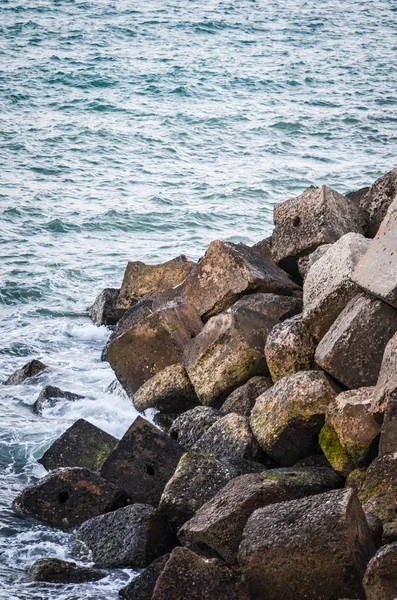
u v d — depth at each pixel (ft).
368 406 32.99
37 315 63.62
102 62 192.44
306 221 48.42
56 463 40.22
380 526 27.91
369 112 154.81
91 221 89.15
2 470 40.65
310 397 35.27
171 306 47.29
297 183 108.27
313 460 35.88
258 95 168.66
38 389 49.78
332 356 36.04
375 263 36.86
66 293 68.44
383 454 31.04
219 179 109.09
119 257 77.82
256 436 36.78
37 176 108.17
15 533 35.01
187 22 255.70
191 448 39.14
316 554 25.98
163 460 37.01
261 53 216.74
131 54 204.64
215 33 242.58
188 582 27.07
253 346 42.22
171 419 44.88
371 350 35.68
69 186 103.81
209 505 30.48
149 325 46.24
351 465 33.09
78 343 58.49
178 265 58.39
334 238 47.34
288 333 40.19
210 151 125.80
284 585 26.48
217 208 95.50
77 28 236.22
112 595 30.25
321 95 170.09
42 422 45.32
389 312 35.65
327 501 27.04
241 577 27.07
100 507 35.76
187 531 29.68
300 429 35.42
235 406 40.83
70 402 46.96
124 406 46.85
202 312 47.32
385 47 232.73
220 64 198.29
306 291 41.63
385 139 135.74
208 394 42.86
